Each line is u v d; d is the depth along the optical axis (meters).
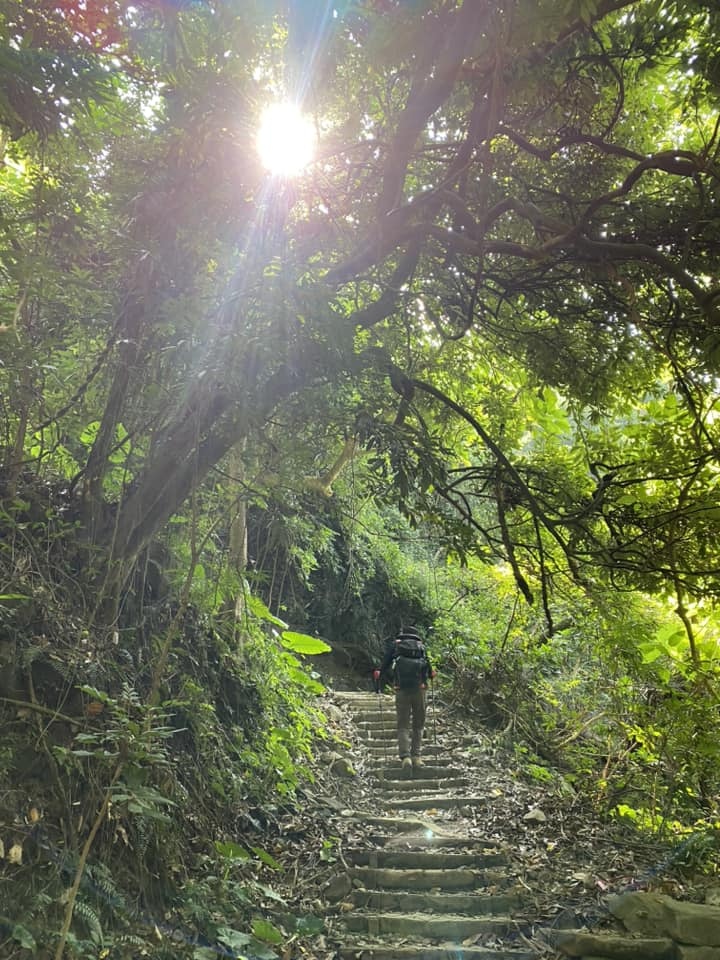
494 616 9.48
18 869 2.58
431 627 10.36
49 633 3.26
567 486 3.92
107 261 3.59
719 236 3.57
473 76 3.27
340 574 11.04
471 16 2.77
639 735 6.14
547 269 3.93
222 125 3.16
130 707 3.33
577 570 3.89
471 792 6.37
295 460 3.59
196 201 3.27
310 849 4.58
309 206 3.75
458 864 4.66
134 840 3.14
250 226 3.29
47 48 2.37
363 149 3.90
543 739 8.05
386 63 3.09
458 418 5.11
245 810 4.52
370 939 3.79
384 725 8.32
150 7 2.75
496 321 4.77
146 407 3.71
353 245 3.73
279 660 6.05
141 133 3.47
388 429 3.06
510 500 3.63
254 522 7.50
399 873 4.40
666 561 3.71
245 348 2.85
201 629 4.92
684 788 5.65
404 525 11.02
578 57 3.29
